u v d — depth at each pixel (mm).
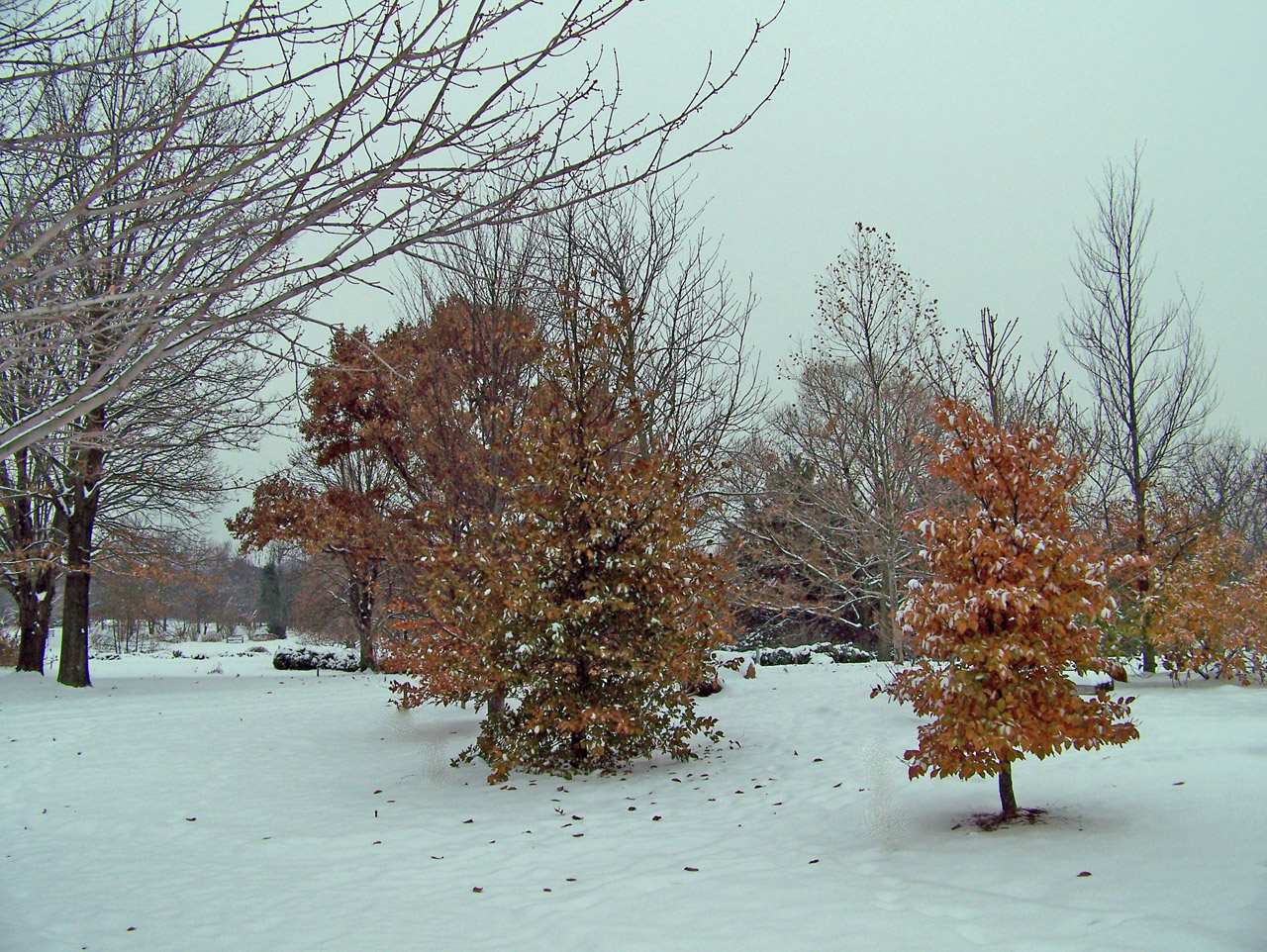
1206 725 9602
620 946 4227
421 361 12922
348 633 40375
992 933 3992
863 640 31062
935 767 6359
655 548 9680
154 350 3348
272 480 20812
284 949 4598
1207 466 27891
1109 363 16672
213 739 12734
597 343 10469
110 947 4805
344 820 7922
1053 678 6164
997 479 6656
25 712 15695
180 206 4238
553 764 9828
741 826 6879
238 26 3203
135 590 39844
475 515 12172
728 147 3609
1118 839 5418
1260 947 3537
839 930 4219
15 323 4137
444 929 4777
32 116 4523
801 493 25234
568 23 3293
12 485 19156
